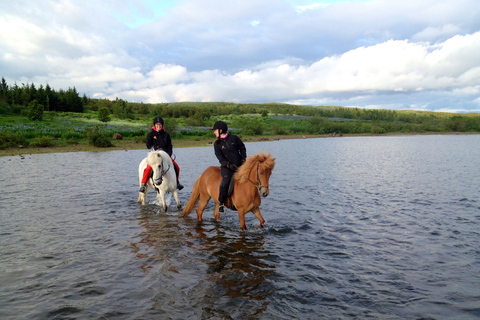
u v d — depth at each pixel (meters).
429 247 5.50
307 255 5.17
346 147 30.78
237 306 3.62
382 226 6.72
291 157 21.45
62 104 67.25
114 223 6.95
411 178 12.72
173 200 9.27
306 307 3.62
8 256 5.05
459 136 53.97
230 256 5.11
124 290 3.99
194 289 4.02
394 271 4.58
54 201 8.98
